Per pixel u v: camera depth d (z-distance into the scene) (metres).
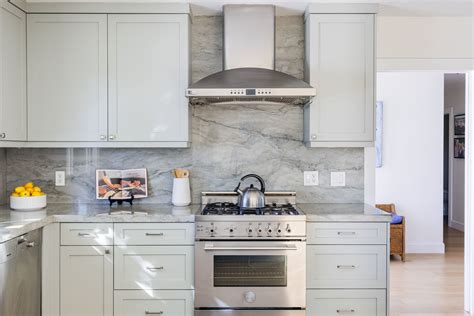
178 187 3.15
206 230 2.66
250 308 2.69
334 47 3.01
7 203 3.28
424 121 5.69
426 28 3.36
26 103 3.00
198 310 2.68
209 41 3.29
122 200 3.17
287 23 3.30
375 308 2.75
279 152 3.32
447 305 3.79
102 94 3.00
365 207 3.09
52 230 2.71
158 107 3.01
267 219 2.66
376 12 3.00
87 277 2.72
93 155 3.31
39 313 2.64
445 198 8.73
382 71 3.37
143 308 2.73
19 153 3.29
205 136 3.31
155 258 2.72
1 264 2.14
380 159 5.66
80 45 3.00
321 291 2.74
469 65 3.37
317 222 2.73
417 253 5.68
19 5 2.88
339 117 3.01
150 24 3.00
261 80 2.86
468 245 3.64
